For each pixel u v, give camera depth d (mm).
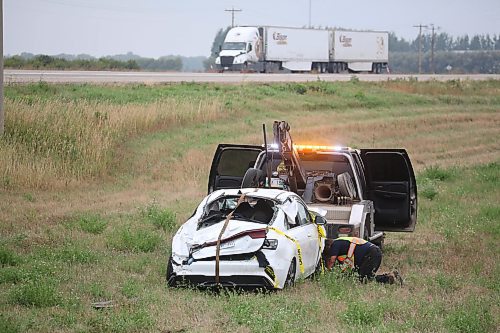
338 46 149125
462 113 86750
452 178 45500
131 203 33750
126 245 24688
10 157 36562
